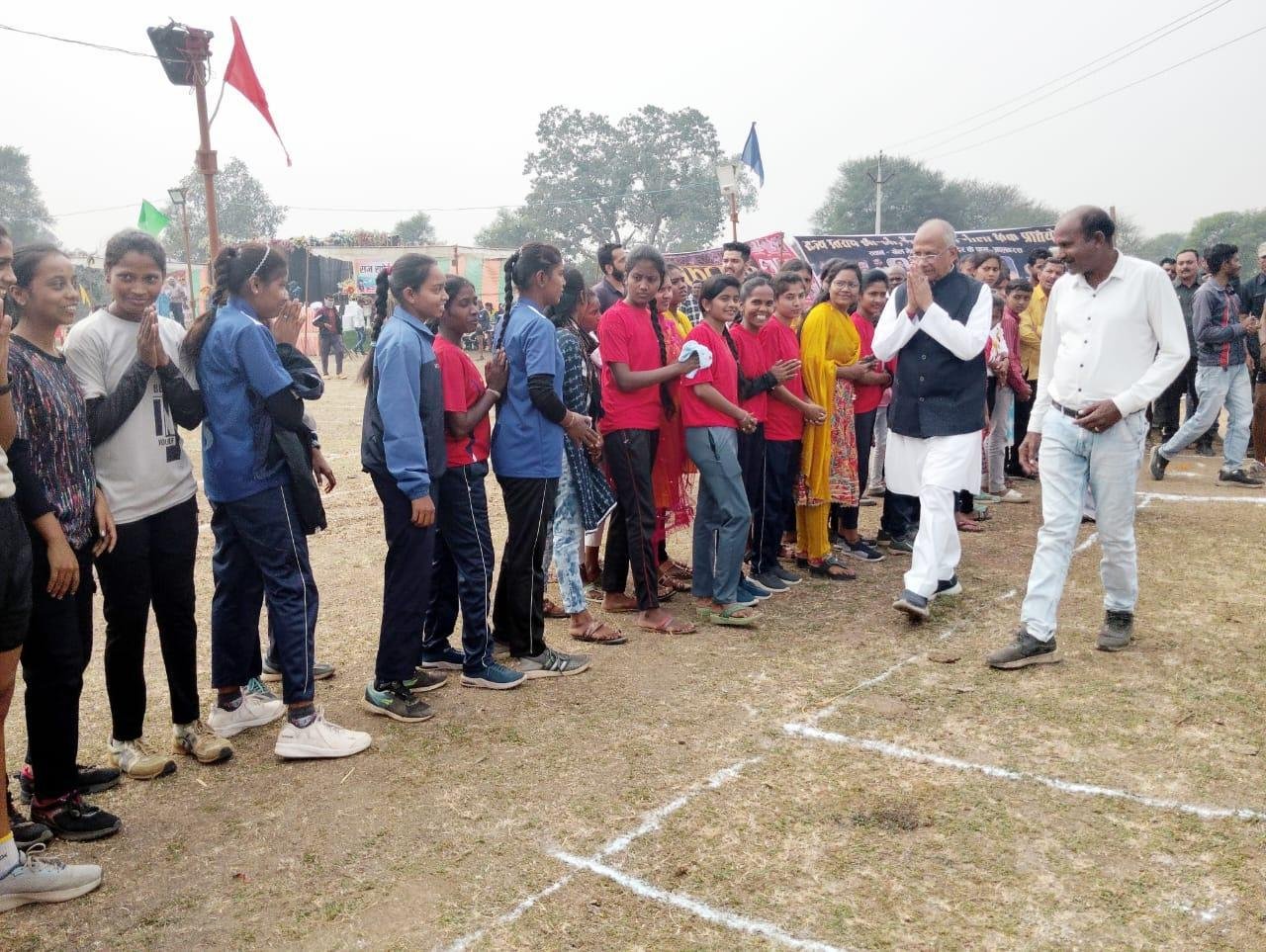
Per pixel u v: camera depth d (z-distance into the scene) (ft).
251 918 9.28
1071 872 9.64
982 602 18.26
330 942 8.90
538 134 204.03
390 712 13.61
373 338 13.98
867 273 21.62
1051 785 11.35
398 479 12.64
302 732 12.46
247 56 29.30
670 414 17.24
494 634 16.29
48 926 9.23
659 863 10.00
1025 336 27.86
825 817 10.80
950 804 11.00
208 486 12.33
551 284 14.66
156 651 16.80
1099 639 15.70
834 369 19.35
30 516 9.80
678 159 204.23
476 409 14.08
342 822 10.98
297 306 12.80
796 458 19.56
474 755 12.52
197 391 11.94
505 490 14.66
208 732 13.33
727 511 16.79
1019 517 25.03
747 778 11.73
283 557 12.22
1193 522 23.97
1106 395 14.61
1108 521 15.20
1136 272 14.35
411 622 13.47
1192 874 9.55
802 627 17.19
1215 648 15.57
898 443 17.51
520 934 8.92
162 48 31.65
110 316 11.46
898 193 226.17
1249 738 12.43
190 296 67.62
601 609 18.40
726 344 17.02
